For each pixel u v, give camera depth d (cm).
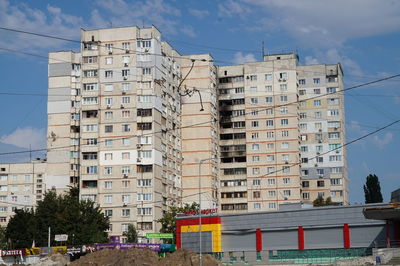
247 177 13388
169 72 12731
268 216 8500
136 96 11919
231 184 13525
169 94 12638
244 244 8638
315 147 13775
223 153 13688
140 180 11656
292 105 13375
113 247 9800
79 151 12538
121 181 11731
